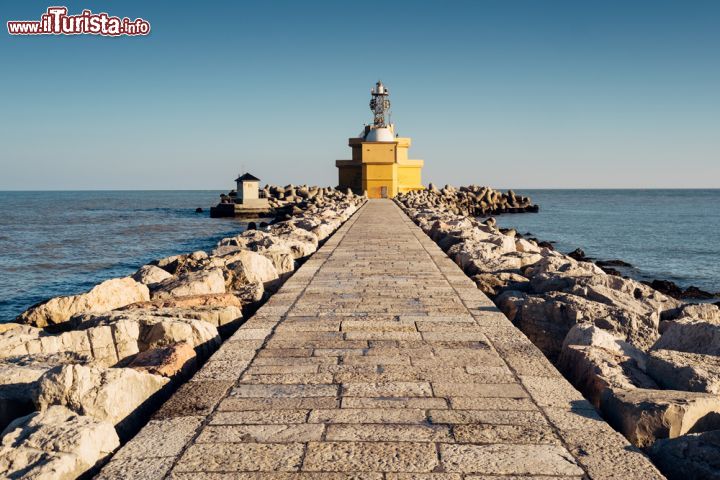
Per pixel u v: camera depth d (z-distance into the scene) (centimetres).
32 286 2128
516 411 438
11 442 377
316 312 755
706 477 344
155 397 509
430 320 712
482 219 6303
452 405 450
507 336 641
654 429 399
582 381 513
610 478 344
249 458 367
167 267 1384
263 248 1423
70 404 443
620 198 16088
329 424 416
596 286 840
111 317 705
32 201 13700
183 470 353
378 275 1058
